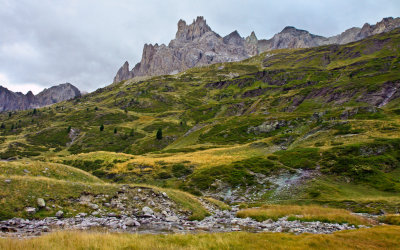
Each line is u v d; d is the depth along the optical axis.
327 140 79.19
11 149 151.50
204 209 31.38
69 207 21.64
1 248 11.02
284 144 93.38
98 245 12.76
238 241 15.84
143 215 23.94
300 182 51.94
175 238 15.84
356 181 49.66
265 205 37.38
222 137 133.50
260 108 185.62
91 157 90.44
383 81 154.88
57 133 191.12
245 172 60.56
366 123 84.88
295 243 15.97
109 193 26.09
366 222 25.84
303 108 163.75
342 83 180.38
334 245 15.86
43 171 32.16
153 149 152.75
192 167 73.44
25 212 18.86
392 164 53.75
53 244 12.29
